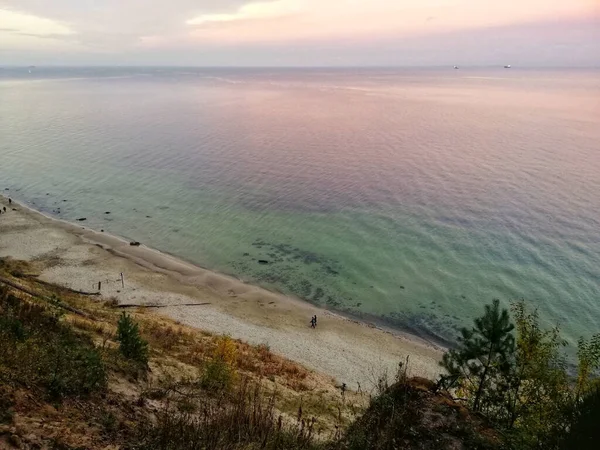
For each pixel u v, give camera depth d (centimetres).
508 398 1512
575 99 18500
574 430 931
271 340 3325
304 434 1120
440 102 17888
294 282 4322
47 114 14862
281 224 5591
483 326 1625
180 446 905
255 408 1081
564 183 6431
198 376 1827
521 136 9981
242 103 17762
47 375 1109
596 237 4716
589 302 3666
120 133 11331
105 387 1232
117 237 5238
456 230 5144
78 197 6612
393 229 5284
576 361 2938
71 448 848
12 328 1377
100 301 3588
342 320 3712
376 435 1051
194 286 4188
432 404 1195
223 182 7181
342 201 6238
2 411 879
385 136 10531
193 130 11619
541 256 4441
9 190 6881
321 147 9438
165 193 6762
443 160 8050
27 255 4547
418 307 3866
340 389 2564
